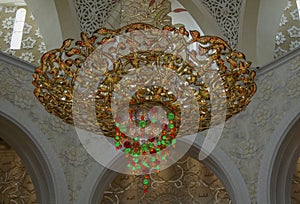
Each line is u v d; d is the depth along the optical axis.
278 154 6.48
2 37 8.98
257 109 7.00
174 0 8.42
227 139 7.05
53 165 6.78
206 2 7.86
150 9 5.39
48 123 6.96
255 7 7.43
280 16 8.02
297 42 8.51
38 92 5.11
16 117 6.59
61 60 4.82
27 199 7.92
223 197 7.73
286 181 6.53
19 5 9.32
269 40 7.91
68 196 6.77
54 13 7.76
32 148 6.74
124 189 7.96
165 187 7.94
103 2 7.91
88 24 7.77
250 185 6.62
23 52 8.80
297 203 7.59
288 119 6.47
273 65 7.00
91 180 6.98
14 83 6.75
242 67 4.85
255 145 6.81
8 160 8.15
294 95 6.54
